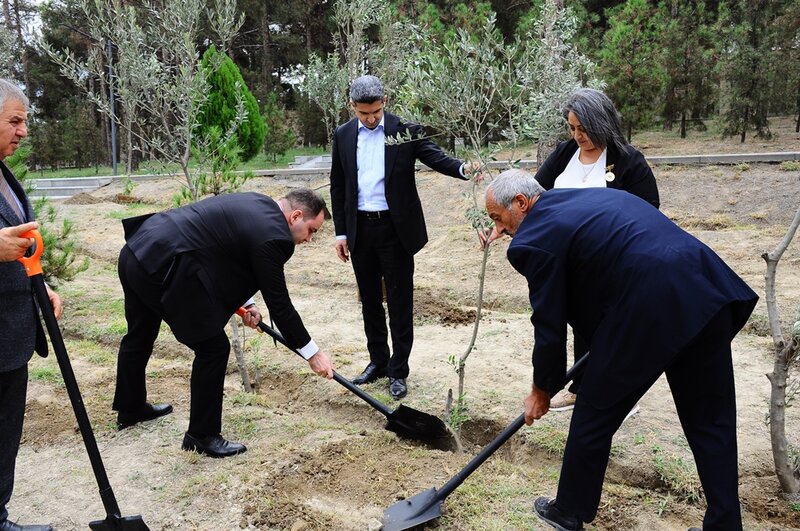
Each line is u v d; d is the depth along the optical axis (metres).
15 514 3.26
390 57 8.30
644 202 2.76
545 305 2.64
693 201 9.32
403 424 3.87
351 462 3.66
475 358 5.01
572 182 3.53
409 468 3.60
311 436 3.95
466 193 4.15
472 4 14.84
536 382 2.78
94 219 11.13
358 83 4.03
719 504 2.56
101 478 2.94
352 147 4.21
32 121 25.16
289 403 4.61
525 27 12.95
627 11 12.74
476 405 4.19
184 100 4.39
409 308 4.38
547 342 2.65
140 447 3.83
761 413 3.96
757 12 13.08
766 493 3.27
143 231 3.57
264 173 13.49
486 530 3.02
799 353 3.06
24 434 4.04
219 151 5.06
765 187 9.21
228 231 3.38
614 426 2.71
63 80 30.92
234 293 3.47
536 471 3.57
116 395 3.98
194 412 3.67
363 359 5.09
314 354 3.59
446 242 8.73
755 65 12.80
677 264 2.51
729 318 2.57
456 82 3.58
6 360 2.86
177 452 3.76
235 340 4.54
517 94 3.80
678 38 13.70
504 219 2.92
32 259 2.86
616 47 12.18
